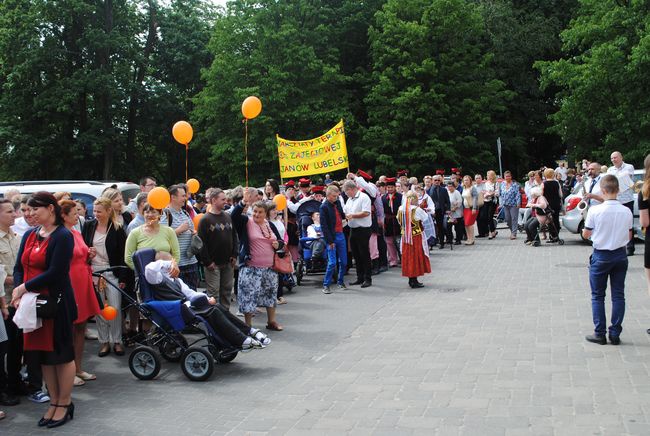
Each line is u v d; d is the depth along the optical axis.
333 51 36.59
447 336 7.97
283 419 5.50
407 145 34.59
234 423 5.48
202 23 40.47
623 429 4.83
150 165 42.81
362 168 37.88
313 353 7.61
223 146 34.62
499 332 8.00
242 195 10.79
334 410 5.64
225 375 6.92
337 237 11.88
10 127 33.41
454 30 35.34
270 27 35.56
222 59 35.56
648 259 7.39
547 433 4.84
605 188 7.19
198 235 8.77
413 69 34.69
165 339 7.29
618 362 6.50
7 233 7.01
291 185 14.25
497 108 36.38
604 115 31.14
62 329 5.60
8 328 6.31
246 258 8.60
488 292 10.71
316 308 10.21
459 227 18.19
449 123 36.00
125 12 37.28
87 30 34.03
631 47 29.66
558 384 5.93
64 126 35.66
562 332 7.82
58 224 5.68
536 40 37.78
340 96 37.00
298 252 12.19
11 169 34.31
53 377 5.71
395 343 7.81
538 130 40.84
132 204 10.15
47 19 34.22
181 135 10.62
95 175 38.09
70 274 6.68
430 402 5.67
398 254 15.05
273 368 7.09
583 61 33.38
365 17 38.78
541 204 16.69
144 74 39.44
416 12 36.31
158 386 6.67
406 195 11.69
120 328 7.96
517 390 5.83
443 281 12.11
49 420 5.62
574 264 13.27
